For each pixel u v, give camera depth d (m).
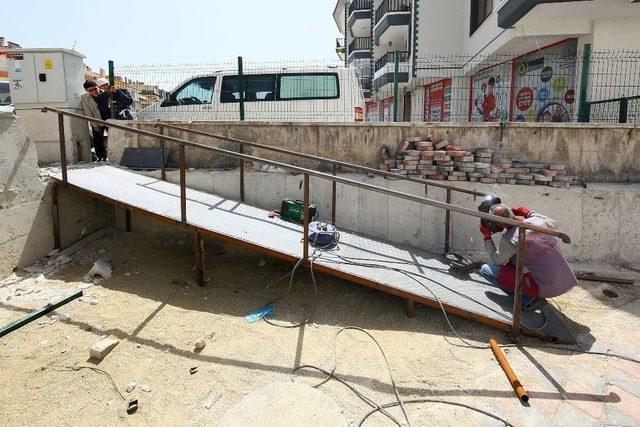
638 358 3.30
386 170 5.87
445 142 5.70
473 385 2.92
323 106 7.40
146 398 2.70
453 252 5.49
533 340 3.57
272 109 7.40
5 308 3.55
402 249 5.19
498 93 11.37
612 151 5.72
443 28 13.60
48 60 6.28
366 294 4.43
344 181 3.80
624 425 2.52
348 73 7.49
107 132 6.58
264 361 3.16
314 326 3.74
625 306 4.25
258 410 2.53
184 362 3.10
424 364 3.18
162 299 4.05
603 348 3.45
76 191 4.89
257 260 5.26
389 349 3.39
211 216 4.82
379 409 2.66
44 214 4.64
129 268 4.66
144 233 5.67
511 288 4.05
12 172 4.16
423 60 13.58
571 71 8.41
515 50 9.70
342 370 3.08
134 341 3.30
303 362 3.16
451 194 5.57
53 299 3.76
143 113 7.60
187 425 2.49
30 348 3.10
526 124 5.73
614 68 7.28
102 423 2.49
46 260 4.58
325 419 2.46
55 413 2.54
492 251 3.96
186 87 7.62
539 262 3.69
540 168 5.64
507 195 5.48
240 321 3.75
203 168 6.22
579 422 2.55
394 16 17.36
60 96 6.34
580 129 5.69
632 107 6.89
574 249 5.46
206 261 5.09
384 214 5.72
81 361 3.01
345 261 4.36
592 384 2.94
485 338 3.61
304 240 4.09
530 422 2.55
